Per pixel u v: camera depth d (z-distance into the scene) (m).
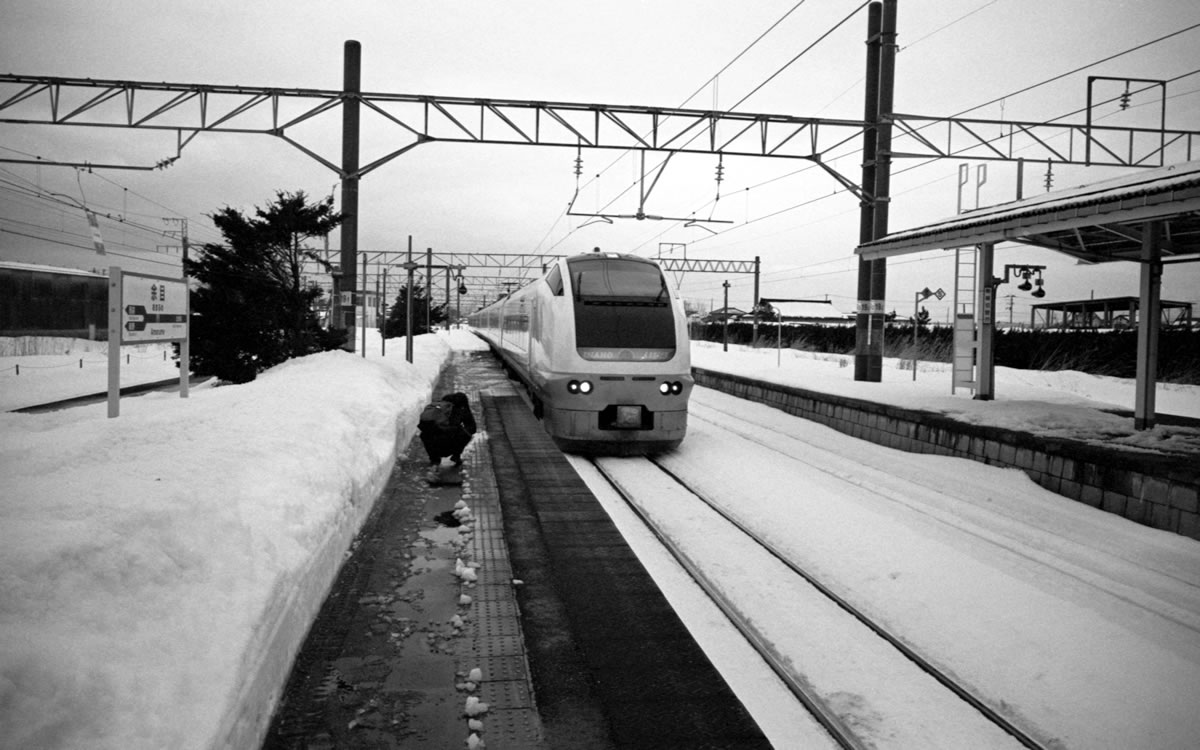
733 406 17.42
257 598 3.49
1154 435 8.94
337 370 13.30
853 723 4.11
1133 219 8.08
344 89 16.30
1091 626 5.23
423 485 8.60
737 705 3.99
